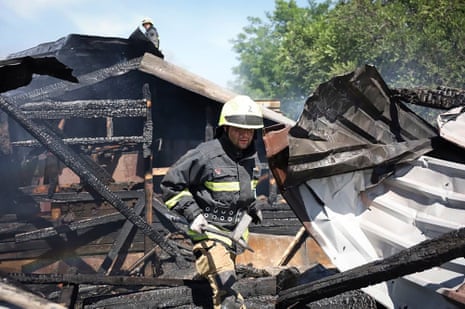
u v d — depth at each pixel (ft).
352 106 12.06
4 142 22.62
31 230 23.39
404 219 11.66
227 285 9.58
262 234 25.86
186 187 9.48
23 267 23.40
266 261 25.18
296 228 26.11
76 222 23.62
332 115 11.93
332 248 11.61
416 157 12.10
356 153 11.82
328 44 50.78
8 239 23.20
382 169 12.30
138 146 24.73
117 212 24.21
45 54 24.45
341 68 47.50
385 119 12.61
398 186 12.18
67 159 20.30
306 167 11.39
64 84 23.94
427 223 11.18
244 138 9.42
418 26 45.01
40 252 23.57
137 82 25.43
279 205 26.14
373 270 8.80
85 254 24.09
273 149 11.55
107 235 24.35
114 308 11.44
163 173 24.86
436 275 10.48
